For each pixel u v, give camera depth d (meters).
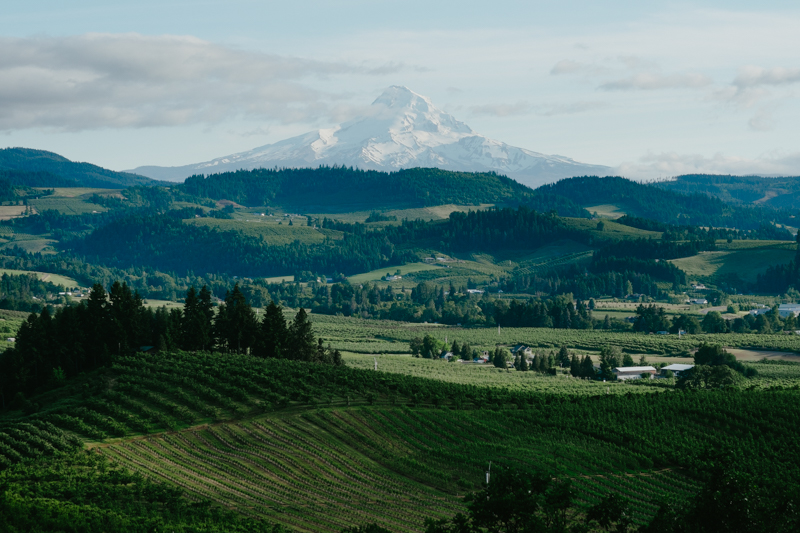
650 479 98.25
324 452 101.31
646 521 83.12
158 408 115.12
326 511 82.88
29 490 79.00
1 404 131.00
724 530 57.97
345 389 128.62
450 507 85.50
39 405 122.81
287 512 82.12
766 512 59.69
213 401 118.62
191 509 77.88
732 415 118.94
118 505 77.19
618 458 104.06
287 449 102.00
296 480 92.31
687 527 58.47
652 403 126.19
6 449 97.50
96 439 103.19
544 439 110.56
